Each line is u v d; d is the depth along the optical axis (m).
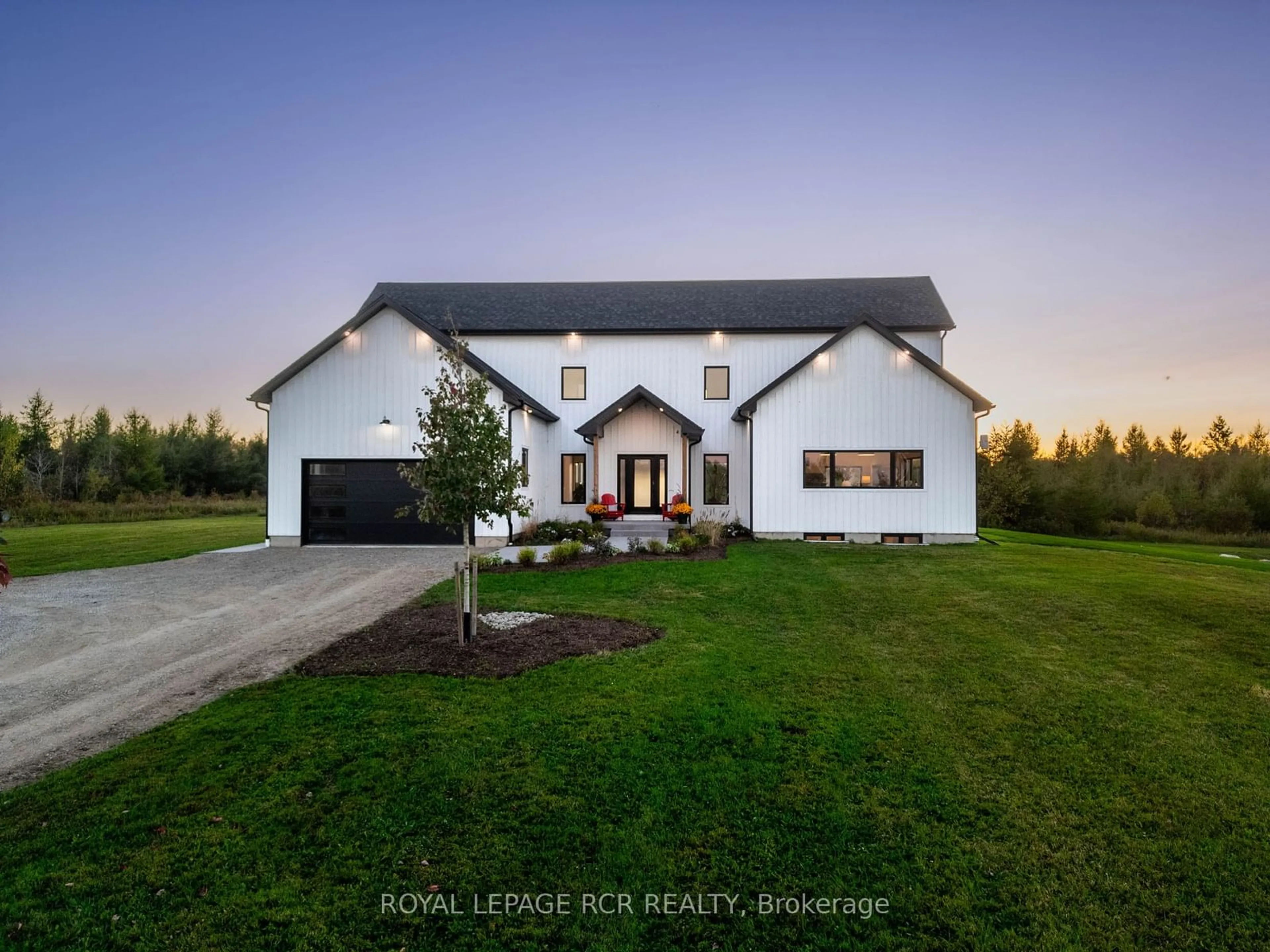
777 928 2.86
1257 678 6.12
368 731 4.82
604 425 19.97
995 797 3.91
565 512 20.44
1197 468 46.84
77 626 8.50
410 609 9.04
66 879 3.13
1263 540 36.22
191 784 4.04
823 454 17.44
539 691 5.66
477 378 8.96
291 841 3.46
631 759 4.37
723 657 6.69
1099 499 38.34
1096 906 2.99
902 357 17.28
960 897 3.04
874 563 13.36
